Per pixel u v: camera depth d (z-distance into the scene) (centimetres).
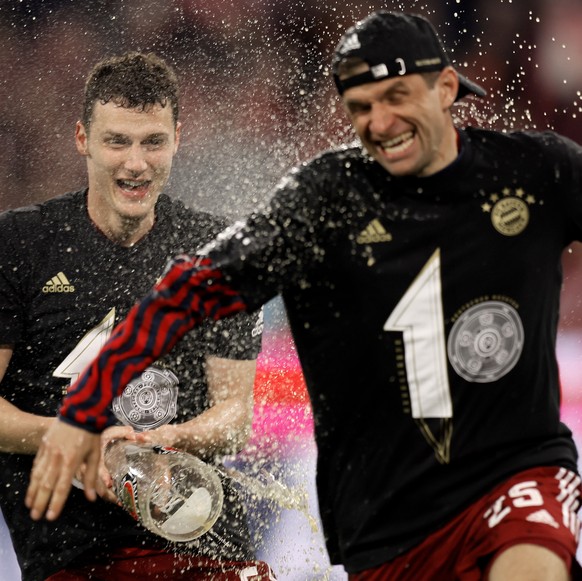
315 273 1017
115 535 1290
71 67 3023
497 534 966
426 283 1002
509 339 1009
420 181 1001
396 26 975
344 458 1055
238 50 3142
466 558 984
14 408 1299
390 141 980
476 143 1023
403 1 3275
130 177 1291
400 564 1036
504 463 1015
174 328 970
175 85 1327
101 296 1311
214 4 3130
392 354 1010
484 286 1005
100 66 1310
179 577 1317
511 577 920
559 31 3250
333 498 1082
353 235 1007
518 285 1009
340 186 1012
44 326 1303
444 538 1017
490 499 1004
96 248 1317
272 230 991
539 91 3266
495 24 3275
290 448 2030
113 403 1311
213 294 981
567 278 2984
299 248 1000
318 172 1016
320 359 1041
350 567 1069
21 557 1311
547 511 963
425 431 1012
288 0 3198
